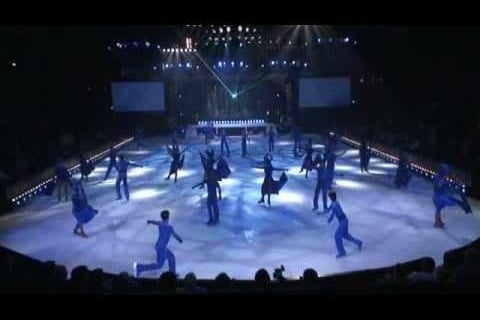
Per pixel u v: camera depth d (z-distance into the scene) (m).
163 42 38.81
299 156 30.48
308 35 38.84
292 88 44.00
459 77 29.89
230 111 46.72
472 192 19.72
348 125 39.25
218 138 41.97
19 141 27.44
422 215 17.03
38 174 22.70
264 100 46.53
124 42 38.12
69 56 34.34
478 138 23.39
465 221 16.17
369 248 13.65
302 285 7.85
